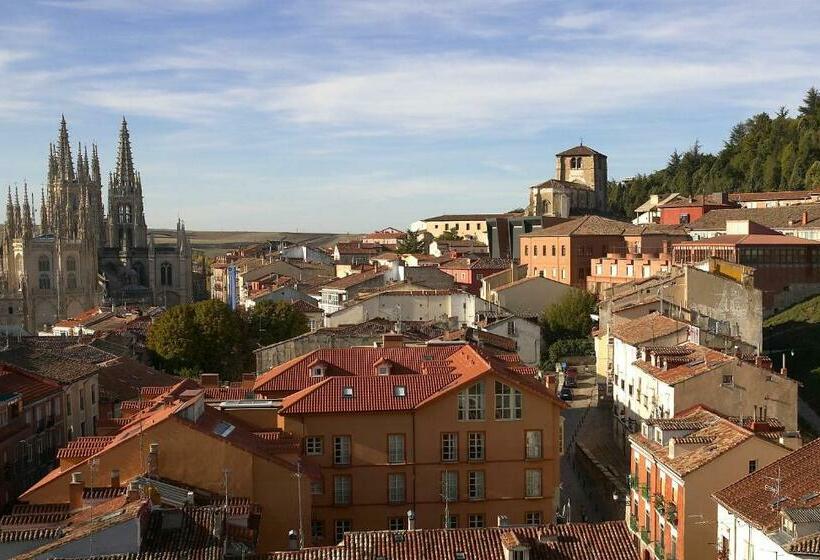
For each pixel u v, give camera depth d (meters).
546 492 77.69
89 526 54.06
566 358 157.38
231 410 77.62
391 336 96.44
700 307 126.06
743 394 89.25
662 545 70.44
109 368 118.62
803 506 50.59
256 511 63.00
